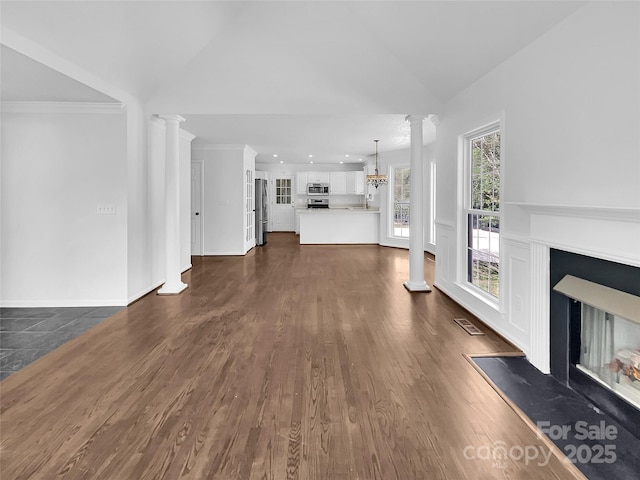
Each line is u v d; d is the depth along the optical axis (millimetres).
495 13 2783
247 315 4047
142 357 2955
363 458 1785
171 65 4379
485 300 3777
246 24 4434
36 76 3338
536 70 2766
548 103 2625
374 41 4500
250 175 9258
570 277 2400
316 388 2461
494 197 3701
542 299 2664
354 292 5090
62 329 3598
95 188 4328
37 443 1892
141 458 1784
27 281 4371
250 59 4625
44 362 2865
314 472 1692
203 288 5301
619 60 2000
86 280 4387
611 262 2062
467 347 3156
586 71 2248
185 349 3115
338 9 4281
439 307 4355
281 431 1998
